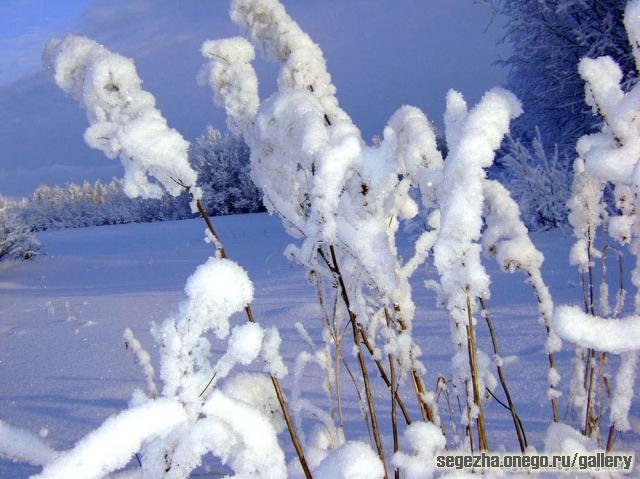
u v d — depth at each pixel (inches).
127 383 113.9
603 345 32.7
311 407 54.4
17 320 220.8
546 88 329.7
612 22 276.2
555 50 308.5
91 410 99.3
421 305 142.3
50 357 148.4
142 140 35.1
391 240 46.3
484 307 49.8
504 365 91.4
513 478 43.4
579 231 52.1
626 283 127.4
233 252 375.9
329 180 37.0
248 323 30.7
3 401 112.2
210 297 29.4
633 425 61.3
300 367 55.2
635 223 42.4
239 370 104.9
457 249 33.7
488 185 51.3
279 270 262.4
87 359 140.1
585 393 53.5
